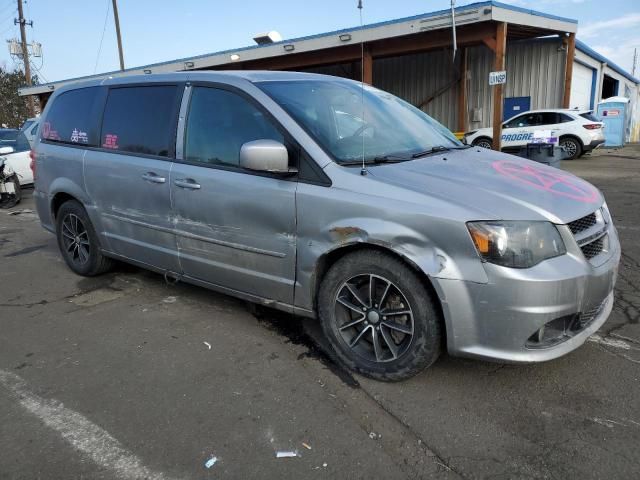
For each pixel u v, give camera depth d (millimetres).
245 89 3510
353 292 3049
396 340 3045
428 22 14578
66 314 4211
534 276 2523
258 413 2775
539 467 2318
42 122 5285
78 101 4855
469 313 2629
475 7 13594
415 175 2992
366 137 3461
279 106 3324
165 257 4066
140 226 4191
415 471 2322
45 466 2402
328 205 2984
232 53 19547
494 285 2549
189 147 3773
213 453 2467
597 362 3178
